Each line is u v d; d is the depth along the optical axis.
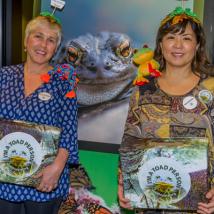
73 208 2.32
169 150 1.56
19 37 2.34
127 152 1.61
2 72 1.83
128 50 2.19
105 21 2.21
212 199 1.58
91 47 2.25
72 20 2.26
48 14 1.83
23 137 1.72
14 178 1.76
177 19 1.57
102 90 2.26
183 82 1.62
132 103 1.69
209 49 2.03
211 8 2.01
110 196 2.26
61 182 1.87
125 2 2.16
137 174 1.60
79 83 2.29
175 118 1.60
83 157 2.29
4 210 1.86
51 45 1.80
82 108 2.30
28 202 1.83
